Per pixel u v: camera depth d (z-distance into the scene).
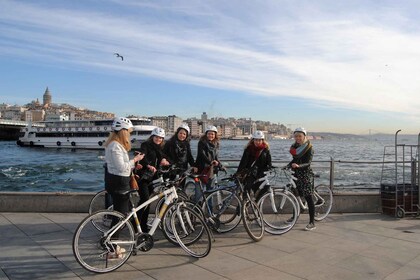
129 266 5.05
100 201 7.83
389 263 5.25
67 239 6.20
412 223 7.65
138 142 63.53
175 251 5.69
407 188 8.39
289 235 6.71
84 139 73.62
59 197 8.18
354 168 38.53
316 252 5.72
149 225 6.06
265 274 4.80
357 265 5.16
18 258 5.29
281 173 7.47
